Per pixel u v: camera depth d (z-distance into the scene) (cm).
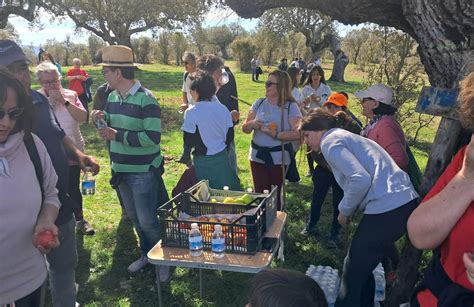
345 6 315
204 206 329
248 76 3206
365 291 310
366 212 289
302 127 322
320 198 476
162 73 3092
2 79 187
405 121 1005
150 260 283
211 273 420
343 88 2258
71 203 281
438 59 275
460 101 165
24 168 208
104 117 374
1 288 204
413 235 178
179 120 1236
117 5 2633
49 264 281
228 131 397
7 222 198
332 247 465
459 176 168
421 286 192
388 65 941
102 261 444
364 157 292
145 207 379
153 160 377
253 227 281
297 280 140
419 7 271
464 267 169
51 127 264
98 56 374
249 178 729
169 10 2575
